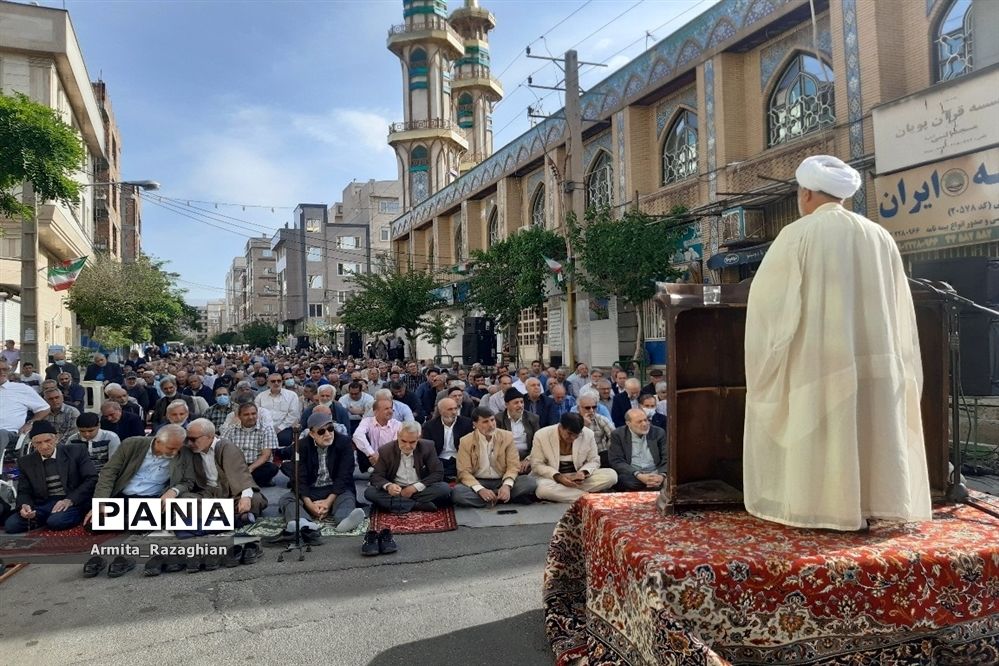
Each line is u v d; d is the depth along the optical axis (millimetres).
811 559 2529
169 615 4141
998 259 6453
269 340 64438
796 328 2639
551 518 6453
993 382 6414
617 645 2811
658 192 16156
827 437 2598
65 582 4746
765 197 12992
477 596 4391
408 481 6707
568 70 14500
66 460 6168
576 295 14531
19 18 20188
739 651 2484
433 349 32188
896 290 2779
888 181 10414
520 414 8289
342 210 73250
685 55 14977
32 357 14117
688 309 3273
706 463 3385
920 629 2576
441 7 34188
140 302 25516
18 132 8750
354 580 4750
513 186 23938
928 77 10578
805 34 12609
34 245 14258
